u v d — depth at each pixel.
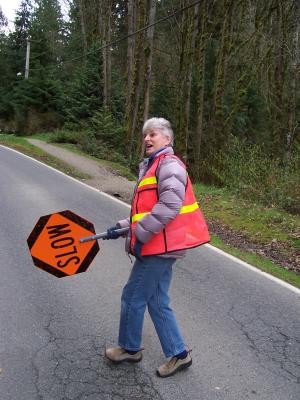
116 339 4.23
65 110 28.77
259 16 16.89
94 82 28.20
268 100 18.16
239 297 5.53
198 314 4.95
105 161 20.27
